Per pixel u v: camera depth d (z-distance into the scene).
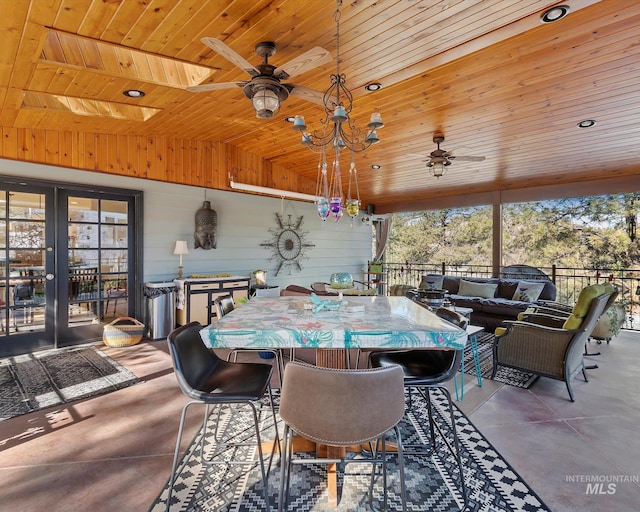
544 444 2.21
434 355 2.17
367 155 5.07
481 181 6.03
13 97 2.93
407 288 4.91
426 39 2.36
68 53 2.47
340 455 1.99
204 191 5.48
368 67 2.74
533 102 3.29
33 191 4.07
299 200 6.91
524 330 3.18
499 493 1.76
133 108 3.85
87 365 3.62
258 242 6.25
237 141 5.27
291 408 1.35
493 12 2.07
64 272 4.30
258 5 1.99
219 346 1.61
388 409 1.32
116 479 1.86
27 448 2.14
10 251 3.94
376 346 1.60
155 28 2.15
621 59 2.59
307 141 2.67
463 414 2.63
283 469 1.49
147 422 2.47
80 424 2.43
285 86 2.18
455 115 3.63
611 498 1.72
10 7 1.81
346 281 3.06
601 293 3.08
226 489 1.81
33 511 1.63
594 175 5.31
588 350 4.27
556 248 9.68
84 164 4.21
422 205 7.62
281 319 1.89
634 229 8.30
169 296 4.77
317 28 2.22
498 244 6.49
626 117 3.50
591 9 2.10
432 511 1.65
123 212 4.77
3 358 3.86
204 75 2.85
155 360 3.79
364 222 8.40
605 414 2.62
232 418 2.56
